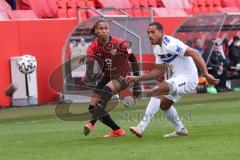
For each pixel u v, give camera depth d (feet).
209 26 205.26
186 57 107.14
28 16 198.80
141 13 224.33
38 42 188.24
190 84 107.86
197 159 88.53
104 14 205.46
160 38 106.32
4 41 182.91
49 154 97.55
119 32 195.83
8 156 97.19
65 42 185.26
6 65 183.21
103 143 107.65
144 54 197.36
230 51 220.43
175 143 104.17
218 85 213.25
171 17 212.43
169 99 109.29
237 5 258.37
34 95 184.55
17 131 130.41
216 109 162.09
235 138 107.65
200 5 245.24
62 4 210.18
